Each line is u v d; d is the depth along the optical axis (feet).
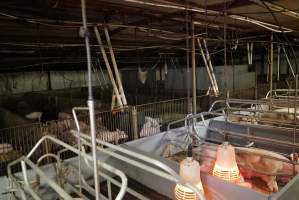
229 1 7.82
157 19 9.57
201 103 14.17
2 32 10.44
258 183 7.05
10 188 6.17
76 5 7.17
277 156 7.32
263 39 18.30
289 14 10.21
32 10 7.52
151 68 24.40
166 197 6.83
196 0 7.61
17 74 19.66
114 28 10.49
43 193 6.45
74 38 12.70
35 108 17.29
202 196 3.47
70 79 22.34
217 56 22.58
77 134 5.69
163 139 9.41
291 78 16.92
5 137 10.00
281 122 9.18
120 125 10.64
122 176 3.96
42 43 12.94
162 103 12.82
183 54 22.88
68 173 6.77
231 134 8.96
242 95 16.08
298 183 5.35
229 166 5.81
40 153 8.24
